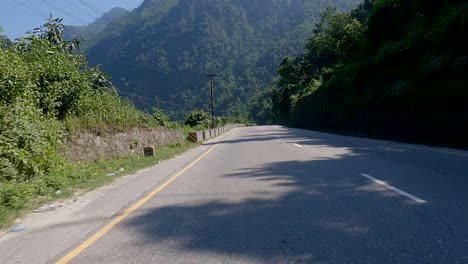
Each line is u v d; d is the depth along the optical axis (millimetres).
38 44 14828
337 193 7176
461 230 4738
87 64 19234
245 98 159875
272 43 190125
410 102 18656
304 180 8734
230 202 6969
